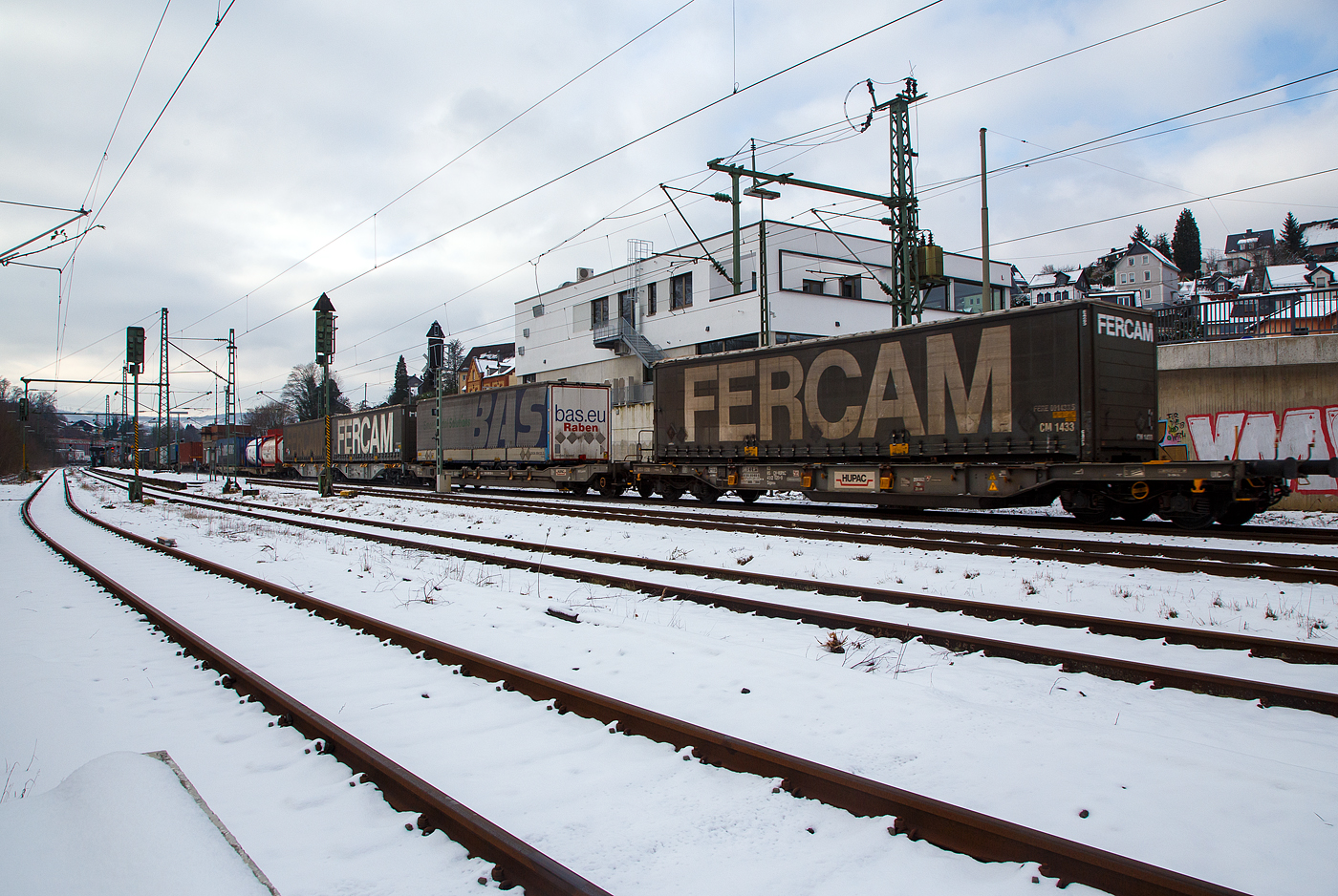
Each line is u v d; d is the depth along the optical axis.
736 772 4.36
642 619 8.51
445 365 90.75
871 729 4.98
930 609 8.44
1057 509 20.08
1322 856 3.43
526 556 13.34
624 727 5.01
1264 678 6.07
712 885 3.27
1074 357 14.42
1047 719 5.05
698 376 22.47
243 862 3.19
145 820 3.39
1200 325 21.80
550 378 55.25
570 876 3.09
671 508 21.70
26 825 3.46
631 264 47.16
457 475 34.47
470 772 4.44
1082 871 3.16
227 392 53.91
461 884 3.29
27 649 7.48
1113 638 7.16
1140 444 15.02
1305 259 116.50
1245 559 10.86
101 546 16.67
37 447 124.56
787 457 19.86
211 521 22.05
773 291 39.78
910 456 17.11
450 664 6.59
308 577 11.62
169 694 5.99
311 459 52.88
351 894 3.21
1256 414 18.31
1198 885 2.89
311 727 4.92
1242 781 4.12
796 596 9.33
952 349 16.36
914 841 3.57
